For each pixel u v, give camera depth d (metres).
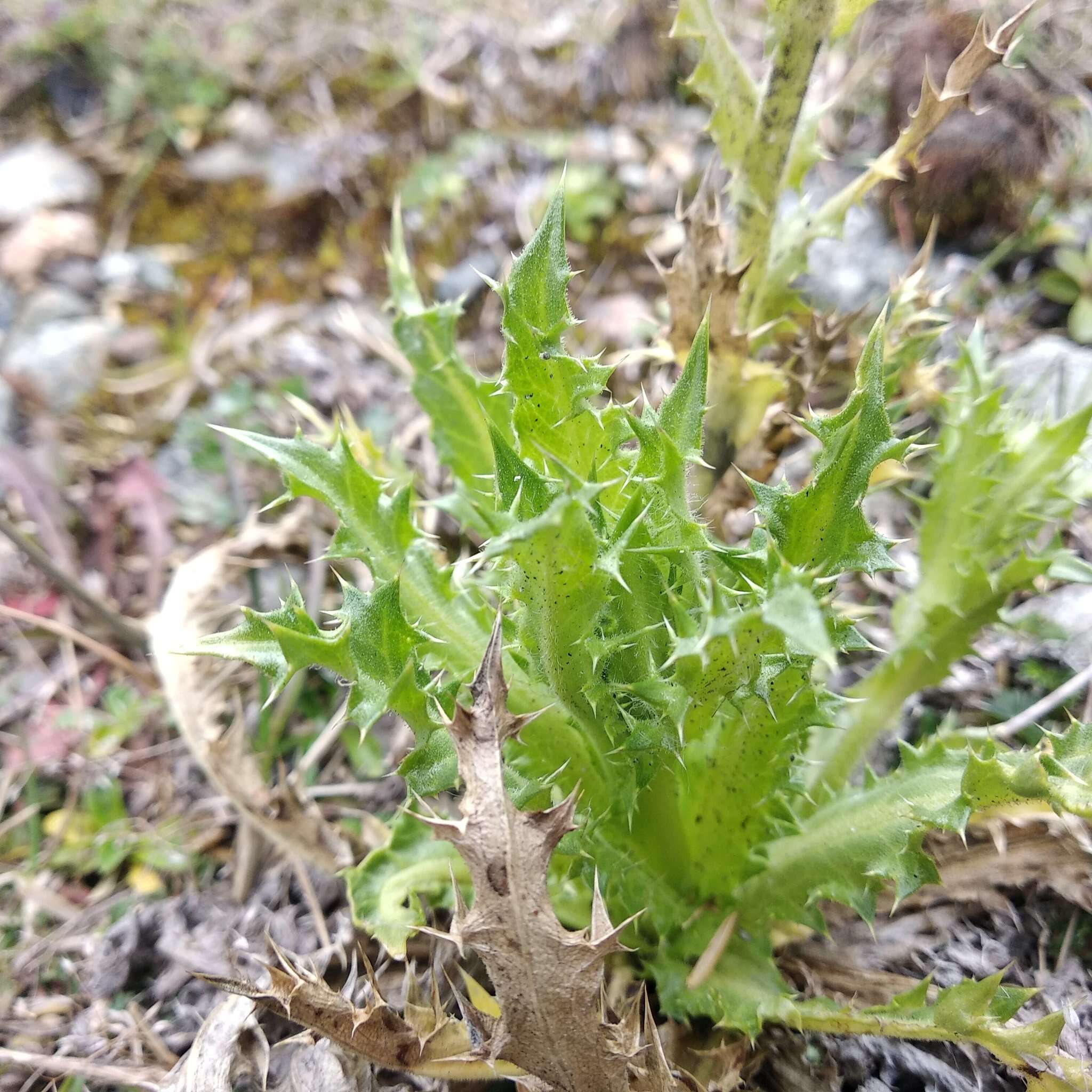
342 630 0.20
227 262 0.52
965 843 0.22
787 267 0.28
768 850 0.24
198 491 0.42
